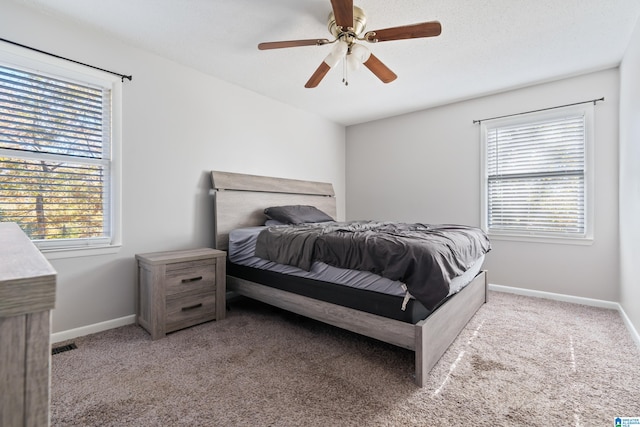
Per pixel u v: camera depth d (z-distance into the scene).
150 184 2.69
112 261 2.47
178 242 2.89
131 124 2.57
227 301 3.26
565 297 3.17
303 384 1.69
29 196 2.13
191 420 1.40
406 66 2.88
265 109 3.69
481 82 3.25
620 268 2.81
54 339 2.19
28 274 0.38
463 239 2.28
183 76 2.91
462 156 3.82
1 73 2.02
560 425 1.37
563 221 3.21
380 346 2.16
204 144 3.09
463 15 2.13
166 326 2.31
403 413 1.45
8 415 0.35
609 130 2.93
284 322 2.62
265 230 2.69
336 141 4.80
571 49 2.58
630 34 2.35
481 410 1.47
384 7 2.05
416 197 4.22
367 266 1.89
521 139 3.44
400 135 4.38
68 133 2.28
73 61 2.25
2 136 2.03
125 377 1.75
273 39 2.46
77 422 1.38
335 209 4.55
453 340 2.16
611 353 2.03
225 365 1.89
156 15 2.15
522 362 1.92
